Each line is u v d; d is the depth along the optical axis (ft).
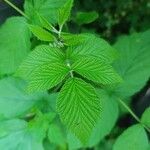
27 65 1.07
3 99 1.39
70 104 1.00
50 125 1.46
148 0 2.15
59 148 1.78
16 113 1.40
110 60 1.12
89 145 1.37
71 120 0.99
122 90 1.40
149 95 1.61
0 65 1.30
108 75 1.03
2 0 1.39
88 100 1.00
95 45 1.12
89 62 1.05
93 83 1.33
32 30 1.09
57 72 1.03
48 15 1.29
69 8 1.05
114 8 2.14
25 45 1.31
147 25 2.12
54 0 1.30
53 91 1.41
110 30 2.15
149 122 1.36
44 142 1.65
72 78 1.02
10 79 1.39
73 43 1.10
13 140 1.43
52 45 1.11
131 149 1.34
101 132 1.38
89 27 2.07
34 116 1.53
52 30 1.10
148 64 1.42
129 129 1.36
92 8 2.09
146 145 1.34
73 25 1.59
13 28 1.31
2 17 1.43
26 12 1.30
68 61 1.09
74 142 1.35
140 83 1.41
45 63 1.07
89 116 0.99
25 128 1.43
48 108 1.42
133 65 1.42
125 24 2.19
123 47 1.45
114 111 1.39
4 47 1.31
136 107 1.62
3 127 1.42
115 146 1.35
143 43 1.45
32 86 1.02
